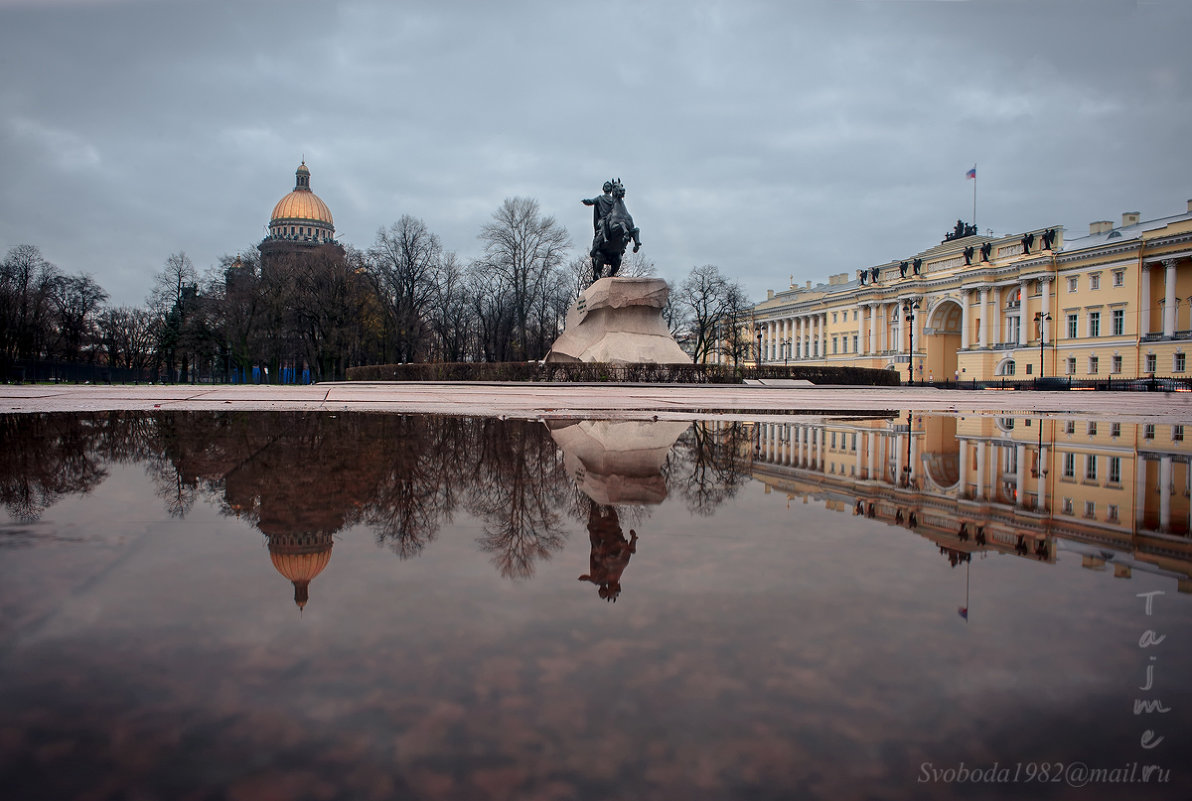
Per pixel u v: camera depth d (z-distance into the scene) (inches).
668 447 248.7
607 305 1453.0
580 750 42.3
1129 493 154.8
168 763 40.2
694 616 66.9
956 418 489.4
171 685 50.4
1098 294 2999.5
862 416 488.1
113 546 90.8
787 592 74.7
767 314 4911.4
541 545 96.1
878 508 130.1
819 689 50.9
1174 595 74.2
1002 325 3425.2
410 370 1766.7
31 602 68.2
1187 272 2778.1
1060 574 83.4
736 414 490.9
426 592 73.5
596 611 68.1
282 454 202.4
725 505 130.7
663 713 47.0
